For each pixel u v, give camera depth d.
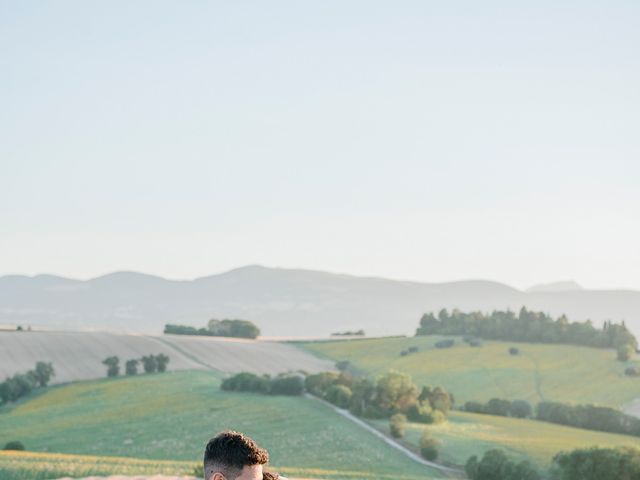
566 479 84.69
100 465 80.19
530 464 98.69
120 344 185.00
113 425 134.25
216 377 166.00
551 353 196.25
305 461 105.69
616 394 168.25
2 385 151.38
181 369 174.62
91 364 172.88
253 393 147.50
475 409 150.88
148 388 156.38
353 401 131.12
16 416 143.00
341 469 101.56
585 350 195.88
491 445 114.94
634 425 133.25
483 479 95.88
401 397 132.25
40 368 160.75
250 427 125.50
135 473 76.88
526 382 179.00
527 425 134.88
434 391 138.12
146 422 134.75
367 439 115.88
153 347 185.88
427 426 126.38
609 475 82.81
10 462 79.12
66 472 77.19
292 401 139.50
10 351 175.00
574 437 125.00
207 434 125.25
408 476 96.88
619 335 196.75
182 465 83.38
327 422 125.06
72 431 132.12
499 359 195.50
